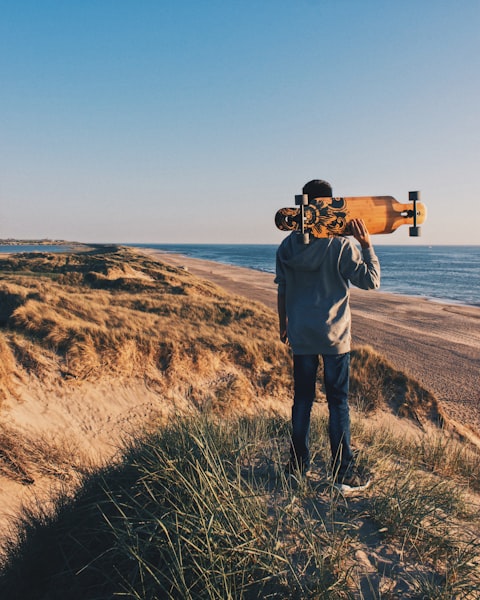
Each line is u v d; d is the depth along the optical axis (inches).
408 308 1567.4
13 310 419.8
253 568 72.5
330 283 112.2
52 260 1628.9
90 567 81.9
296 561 78.5
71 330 380.5
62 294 606.9
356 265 107.5
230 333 507.8
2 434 243.0
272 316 714.8
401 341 959.6
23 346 344.8
